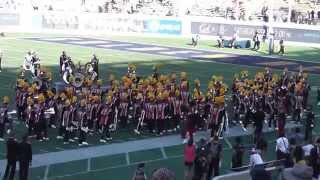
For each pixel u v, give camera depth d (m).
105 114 26.12
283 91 31.55
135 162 23.23
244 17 77.50
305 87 33.50
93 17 74.81
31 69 40.53
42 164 22.38
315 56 62.25
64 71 36.16
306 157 16.56
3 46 58.72
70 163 22.72
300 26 71.25
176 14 79.00
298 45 71.44
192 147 20.52
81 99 26.16
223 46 67.31
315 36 70.75
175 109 28.56
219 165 21.02
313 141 22.39
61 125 25.72
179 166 22.95
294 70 51.09
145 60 53.59
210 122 27.48
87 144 25.47
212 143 21.00
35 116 25.50
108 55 55.81
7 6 73.94
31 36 68.88
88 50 58.88
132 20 75.75
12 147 19.89
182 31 76.31
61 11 74.62
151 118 27.83
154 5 80.31
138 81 30.28
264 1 79.25
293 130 29.23
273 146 26.92
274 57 60.19
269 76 33.41
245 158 24.14
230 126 30.12
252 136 28.44
